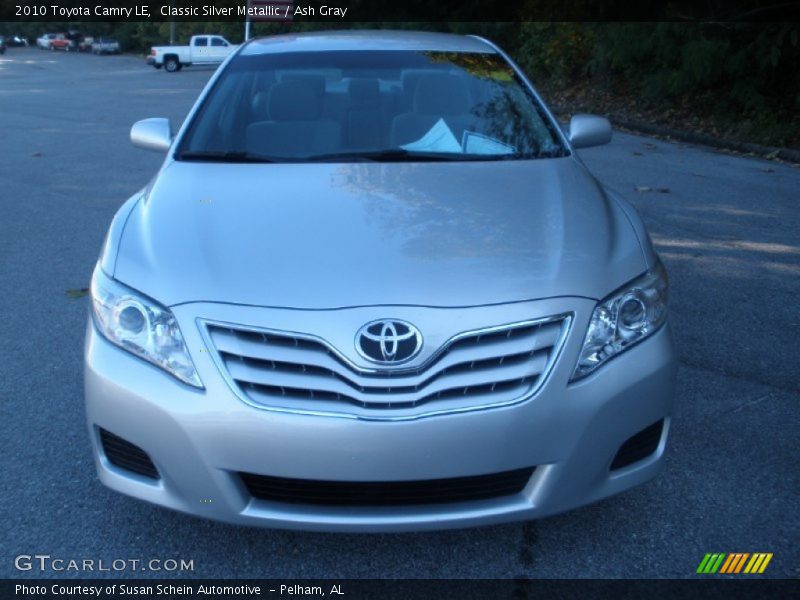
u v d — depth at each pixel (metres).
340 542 3.03
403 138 3.99
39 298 5.54
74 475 3.43
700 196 8.81
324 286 2.70
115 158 10.94
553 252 2.91
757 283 5.94
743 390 4.25
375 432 2.54
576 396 2.66
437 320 2.63
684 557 2.95
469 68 4.48
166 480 2.69
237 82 4.34
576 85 18.28
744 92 13.49
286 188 3.38
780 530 3.10
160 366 2.68
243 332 2.64
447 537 3.05
